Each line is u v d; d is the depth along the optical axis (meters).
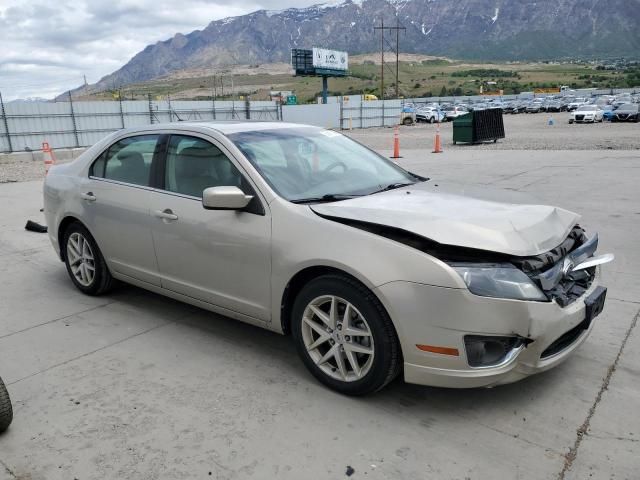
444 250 2.83
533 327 2.75
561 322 2.85
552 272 2.88
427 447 2.73
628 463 2.57
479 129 22.86
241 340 4.00
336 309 3.14
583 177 11.05
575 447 2.70
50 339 4.08
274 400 3.18
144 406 3.14
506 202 3.42
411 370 2.89
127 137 4.50
